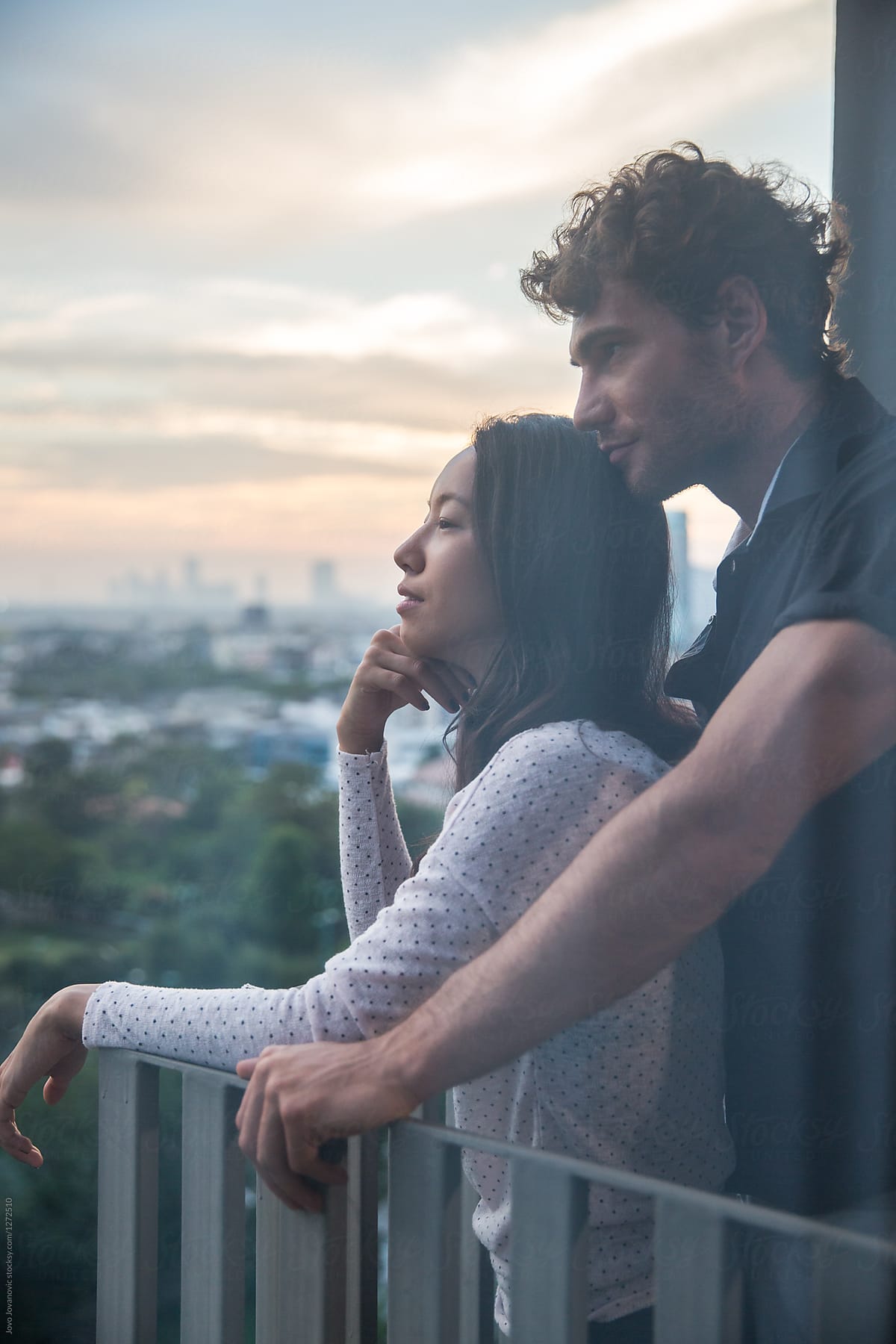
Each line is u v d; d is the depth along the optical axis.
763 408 0.79
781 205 0.80
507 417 0.83
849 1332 0.65
